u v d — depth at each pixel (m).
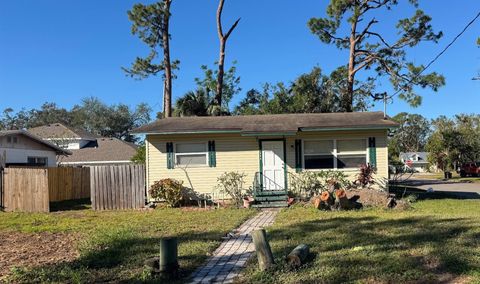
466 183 34.16
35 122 77.06
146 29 31.03
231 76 41.34
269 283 6.57
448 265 6.98
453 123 56.66
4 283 7.05
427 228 10.23
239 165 18.89
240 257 8.52
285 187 18.66
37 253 9.48
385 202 15.37
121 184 18.14
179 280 7.03
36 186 17.83
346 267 7.06
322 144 18.80
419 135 99.56
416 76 31.61
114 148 42.56
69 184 22.53
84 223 13.84
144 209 17.55
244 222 13.17
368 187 17.84
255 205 17.30
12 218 15.70
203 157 18.95
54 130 43.88
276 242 9.35
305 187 18.44
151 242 9.91
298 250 7.52
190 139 18.95
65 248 9.93
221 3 31.95
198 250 8.97
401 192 21.72
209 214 15.13
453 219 11.66
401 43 32.91
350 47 34.50
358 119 19.30
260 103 35.72
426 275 6.57
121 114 74.88
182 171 18.86
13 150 26.14
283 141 18.86
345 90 34.00
